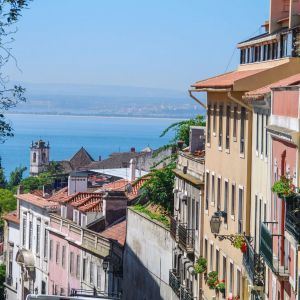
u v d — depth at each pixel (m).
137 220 102.62
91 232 112.69
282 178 50.28
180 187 93.56
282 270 52.09
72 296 54.31
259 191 66.75
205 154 84.75
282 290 54.28
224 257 77.19
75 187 134.25
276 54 73.62
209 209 82.88
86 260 114.00
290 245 50.41
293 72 70.00
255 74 70.62
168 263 92.62
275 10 73.75
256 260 63.19
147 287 98.75
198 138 92.81
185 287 88.12
